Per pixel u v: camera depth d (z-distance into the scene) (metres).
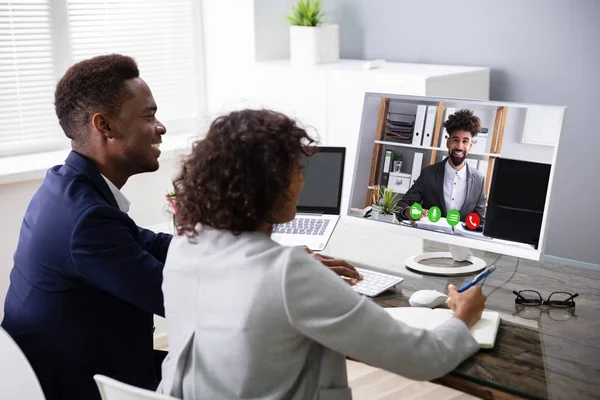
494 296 1.80
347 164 3.56
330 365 1.27
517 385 1.36
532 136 1.82
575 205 3.39
